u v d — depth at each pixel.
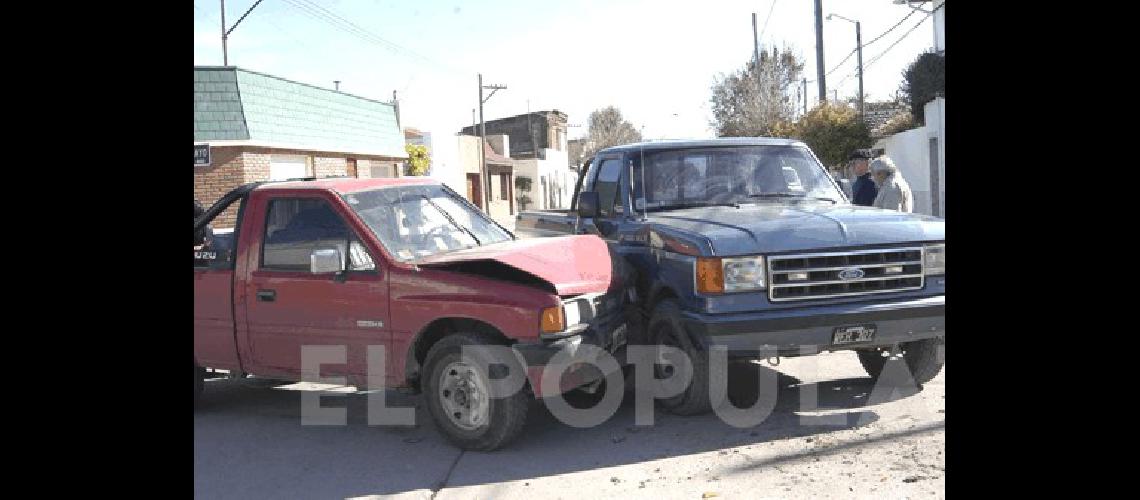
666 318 5.93
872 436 5.37
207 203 21.00
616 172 7.32
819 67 29.47
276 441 5.99
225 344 6.25
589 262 5.91
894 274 5.68
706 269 5.54
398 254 5.85
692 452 5.30
